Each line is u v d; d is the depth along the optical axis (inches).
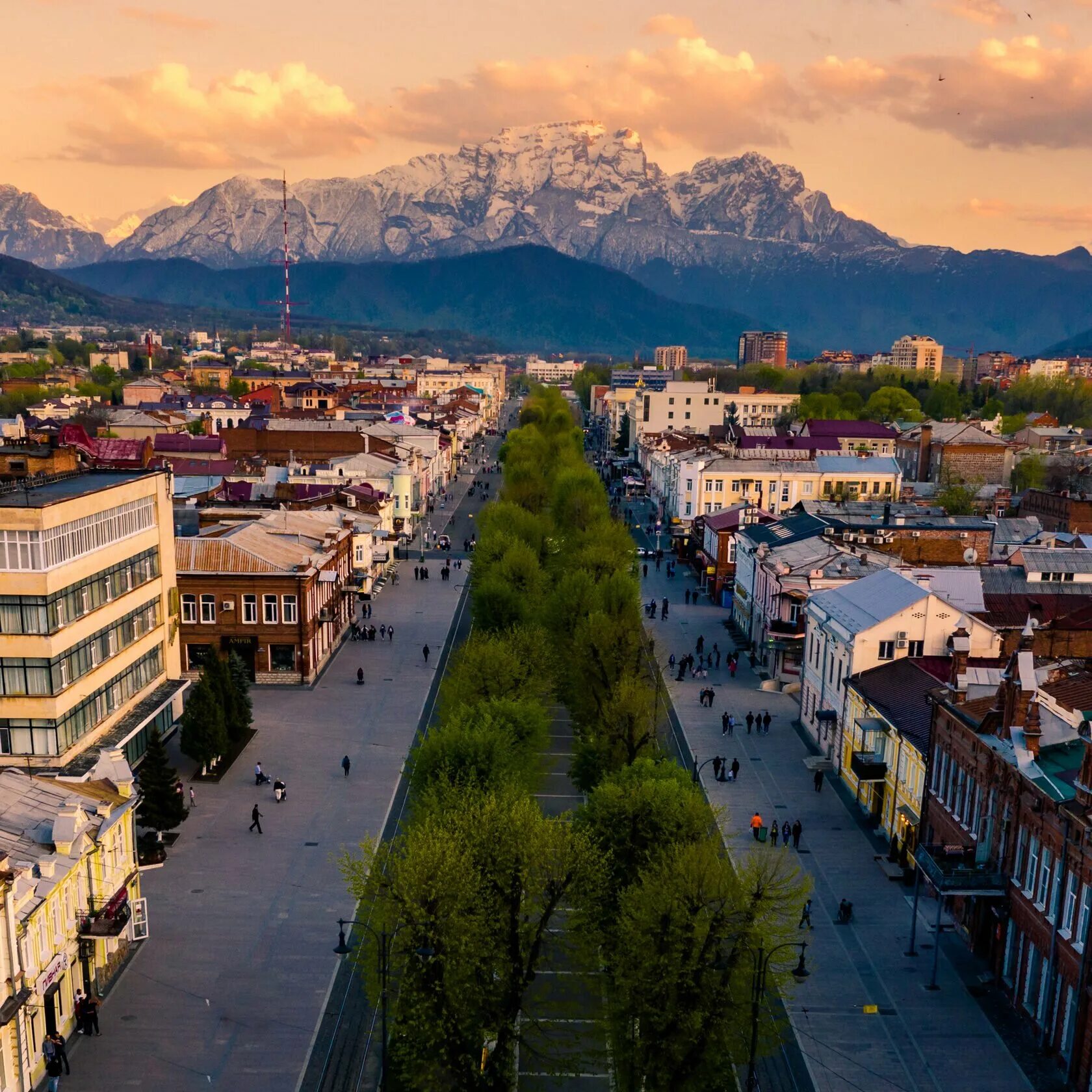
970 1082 1845.5
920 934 2332.7
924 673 2947.8
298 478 6727.4
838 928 2343.8
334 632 4522.6
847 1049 1930.4
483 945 1803.6
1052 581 4062.5
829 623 3440.0
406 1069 1743.4
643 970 1748.3
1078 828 1829.5
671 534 6983.3
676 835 2160.4
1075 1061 1809.8
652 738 2874.0
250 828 2775.6
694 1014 1701.5
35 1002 1769.2
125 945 2178.9
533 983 2118.6
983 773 2237.9
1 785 2063.2
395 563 6289.4
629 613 3902.6
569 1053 1926.7
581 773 2851.9
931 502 6624.0
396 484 6904.5
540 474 7534.5
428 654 4456.2
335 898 2423.7
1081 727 1918.1
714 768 3230.8
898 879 2573.8
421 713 3725.4
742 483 6815.9
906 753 2714.1
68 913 1934.1
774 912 1905.8
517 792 2246.6
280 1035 1935.3
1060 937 1884.8
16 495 2716.5
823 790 3152.1
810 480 6860.2
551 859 1930.4
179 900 2401.6
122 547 3006.9
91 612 2792.8
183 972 2121.1
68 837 1909.4
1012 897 2096.5
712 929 1764.3
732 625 5039.4
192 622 3976.4
